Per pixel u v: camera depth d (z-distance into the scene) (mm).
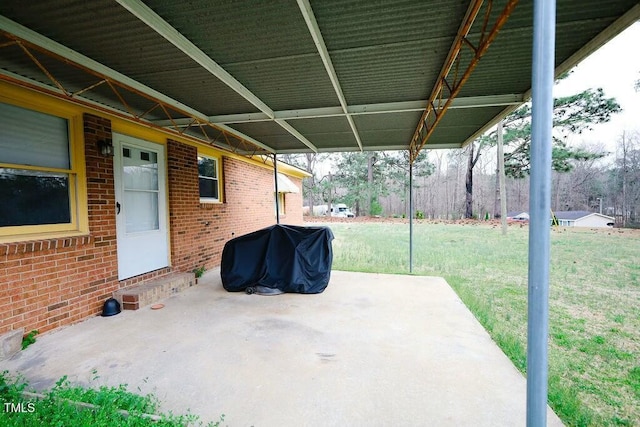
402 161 26344
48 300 3359
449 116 4871
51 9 2148
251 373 2557
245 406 2135
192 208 6016
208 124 4969
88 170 3873
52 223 3547
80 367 2652
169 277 5113
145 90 3639
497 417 2027
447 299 4598
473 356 2861
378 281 5707
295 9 2217
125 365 2686
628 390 2582
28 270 3174
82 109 3814
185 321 3715
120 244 4434
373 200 27344
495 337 3361
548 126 1360
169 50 2791
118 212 4422
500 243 11641
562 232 15312
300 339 3213
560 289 5680
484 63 3127
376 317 3850
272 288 4879
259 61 3043
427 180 28547
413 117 5043
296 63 3096
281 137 6438
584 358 3123
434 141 6883
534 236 1415
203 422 1973
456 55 2746
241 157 8164
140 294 4172
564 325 3994
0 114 3084
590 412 2273
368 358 2814
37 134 3406
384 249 10211
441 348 3016
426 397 2242
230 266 5086
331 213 28125
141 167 4879
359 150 7562
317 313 3996
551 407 2295
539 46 1356
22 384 2305
